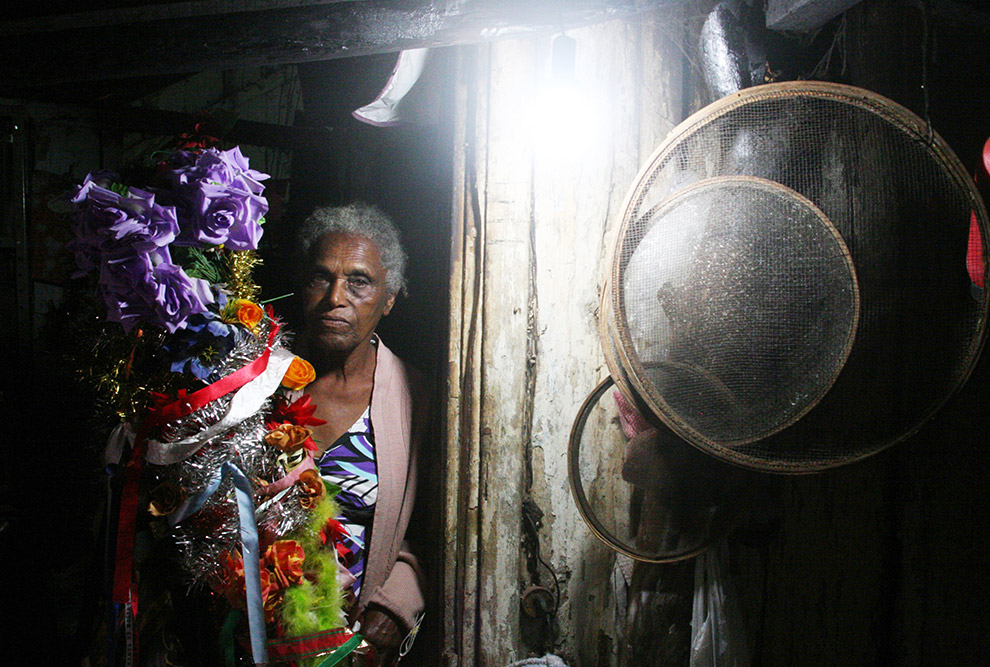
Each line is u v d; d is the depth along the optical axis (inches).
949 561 68.8
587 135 68.6
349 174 116.5
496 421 68.9
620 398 65.0
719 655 64.7
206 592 59.1
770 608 69.5
